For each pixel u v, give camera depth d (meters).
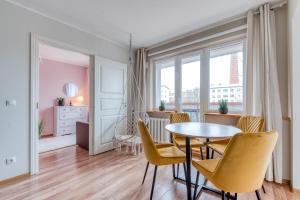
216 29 2.90
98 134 3.30
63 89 5.75
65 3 2.28
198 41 3.13
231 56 2.83
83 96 6.40
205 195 1.86
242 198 1.81
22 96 2.31
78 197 1.81
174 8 2.39
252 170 1.16
